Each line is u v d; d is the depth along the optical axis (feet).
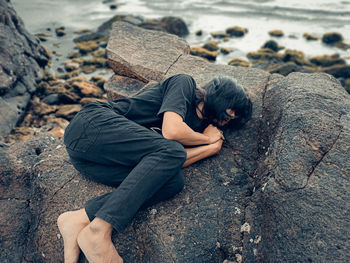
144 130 7.48
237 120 8.69
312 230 6.15
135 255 7.27
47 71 27.55
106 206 6.76
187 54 13.32
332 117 7.80
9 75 20.16
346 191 6.52
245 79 11.03
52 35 36.86
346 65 29.22
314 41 37.27
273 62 31.04
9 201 8.86
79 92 22.72
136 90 11.94
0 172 9.19
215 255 7.16
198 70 11.76
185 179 8.37
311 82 9.32
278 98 9.28
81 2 48.98
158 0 51.60
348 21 42.88
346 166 6.88
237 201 7.89
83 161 7.78
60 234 7.66
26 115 20.06
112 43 12.79
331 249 5.90
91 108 7.91
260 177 8.08
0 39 20.66
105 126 7.46
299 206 6.46
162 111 7.57
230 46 35.68
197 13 46.55
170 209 7.68
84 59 30.25
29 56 24.26
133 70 12.07
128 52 12.46
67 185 8.33
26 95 20.99
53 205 8.05
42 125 19.34
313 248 5.98
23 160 9.50
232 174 8.59
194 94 8.08
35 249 7.84
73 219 7.14
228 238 7.30
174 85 7.89
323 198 6.47
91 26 40.32
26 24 39.83
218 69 11.73
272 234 6.54
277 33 38.81
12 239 8.25
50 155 9.30
